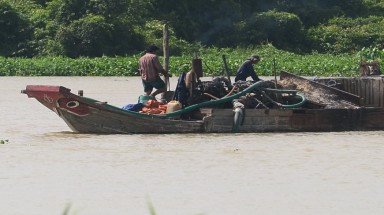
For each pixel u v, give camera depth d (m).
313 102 67.81
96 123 65.00
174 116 65.25
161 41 198.88
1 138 64.25
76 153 57.06
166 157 55.41
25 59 171.38
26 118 78.25
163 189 46.41
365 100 72.00
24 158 55.34
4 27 194.38
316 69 160.62
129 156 55.81
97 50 189.25
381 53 159.75
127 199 44.28
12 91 112.94
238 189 46.44
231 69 156.25
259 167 52.34
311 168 52.09
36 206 42.94
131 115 64.25
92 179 48.84
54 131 68.38
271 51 197.50
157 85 68.38
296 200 44.22
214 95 66.94
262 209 42.44
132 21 197.00
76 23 189.12
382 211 42.12
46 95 63.72
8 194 45.34
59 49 187.50
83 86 125.62
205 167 52.19
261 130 65.75
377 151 58.09
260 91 66.88
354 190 46.38
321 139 63.19
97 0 194.62
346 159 55.09
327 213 41.75
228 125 65.31
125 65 159.12
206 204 43.28
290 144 60.78
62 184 47.59
